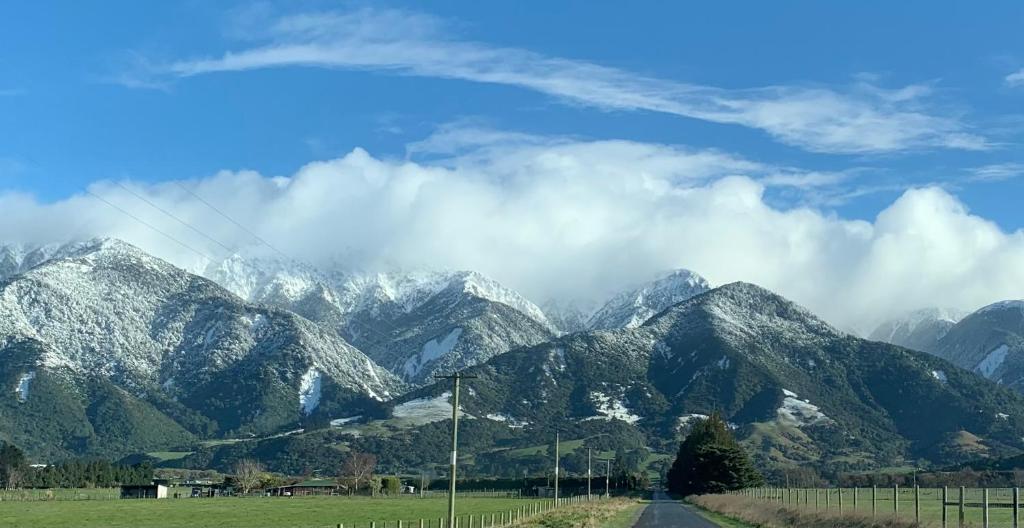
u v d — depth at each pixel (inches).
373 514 4931.1
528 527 3250.5
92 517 4544.8
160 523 4097.0
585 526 3280.0
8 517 4485.7
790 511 3250.5
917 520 2208.4
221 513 5019.7
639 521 3735.2
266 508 5649.6
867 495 5674.2
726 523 3550.7
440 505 5964.6
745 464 7017.7
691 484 7185.0
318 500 7130.9
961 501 2027.6
